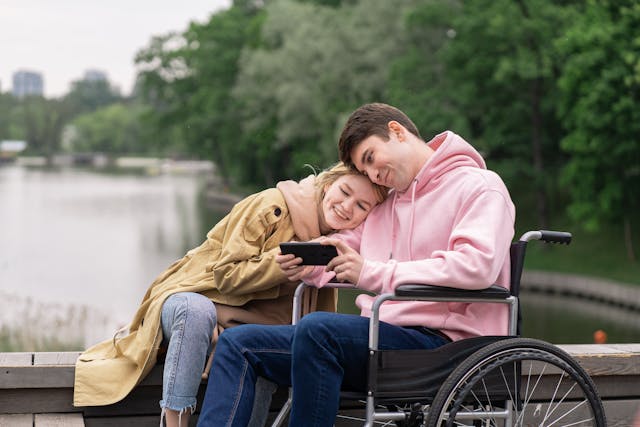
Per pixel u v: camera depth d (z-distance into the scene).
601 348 4.68
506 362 3.26
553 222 41.03
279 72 48.84
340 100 44.88
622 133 32.34
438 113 38.12
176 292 3.80
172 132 86.12
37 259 37.56
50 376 3.94
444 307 3.51
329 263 3.44
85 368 3.87
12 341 16.91
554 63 36.25
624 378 4.59
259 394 3.67
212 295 3.86
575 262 36.62
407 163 3.55
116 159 196.88
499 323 3.46
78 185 101.56
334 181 3.82
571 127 38.41
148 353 3.76
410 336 3.42
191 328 3.64
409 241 3.57
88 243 43.94
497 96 38.97
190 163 170.12
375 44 42.50
